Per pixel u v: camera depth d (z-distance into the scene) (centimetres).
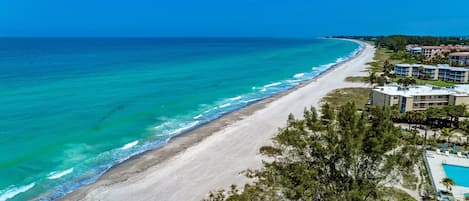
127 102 6431
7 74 9169
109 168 3691
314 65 13038
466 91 6131
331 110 2044
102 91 7312
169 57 15812
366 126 1841
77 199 3059
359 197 1653
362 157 1766
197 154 4053
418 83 9125
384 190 1980
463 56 13300
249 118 5603
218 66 12394
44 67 10881
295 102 6750
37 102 6150
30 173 3528
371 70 11281
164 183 3350
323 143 1838
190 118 5578
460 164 3709
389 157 1784
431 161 3769
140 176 3497
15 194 3123
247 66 12512
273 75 10319
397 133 1872
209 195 3092
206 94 7412
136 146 4319
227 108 6288
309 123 2006
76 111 5691
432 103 5862
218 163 3794
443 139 4484
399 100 5797
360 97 7162
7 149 4050
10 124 4909
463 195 3108
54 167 3681
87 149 4172
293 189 1788
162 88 7888
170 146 4325
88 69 10631
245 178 3394
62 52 17912
